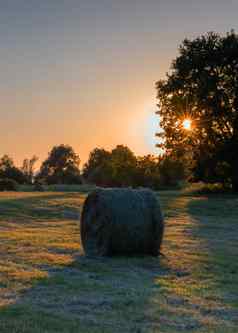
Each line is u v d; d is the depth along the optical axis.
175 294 11.48
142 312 9.94
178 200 42.91
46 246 18.19
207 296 11.38
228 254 17.53
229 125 51.31
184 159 55.31
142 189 17.55
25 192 54.25
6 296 10.87
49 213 32.41
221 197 47.09
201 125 50.97
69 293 11.30
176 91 52.81
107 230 16.67
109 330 8.78
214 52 51.03
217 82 50.28
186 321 9.48
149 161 74.25
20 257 15.62
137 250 16.95
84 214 17.47
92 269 14.44
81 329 8.78
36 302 10.48
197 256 16.84
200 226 27.34
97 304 10.47
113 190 17.12
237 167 49.91
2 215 30.31
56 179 105.94
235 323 9.52
